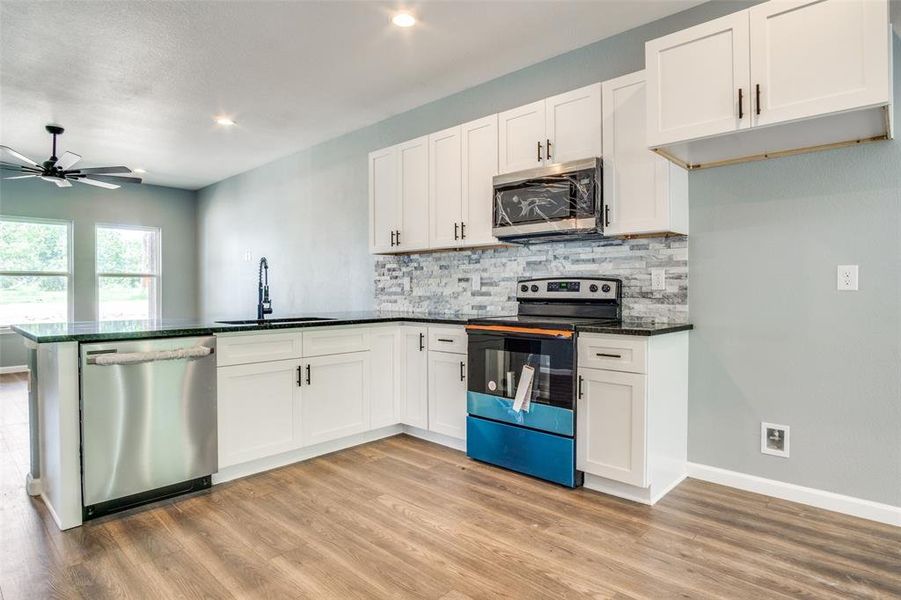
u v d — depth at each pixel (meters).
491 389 2.95
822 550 1.99
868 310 2.28
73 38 2.98
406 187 3.87
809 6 1.96
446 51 3.21
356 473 2.87
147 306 7.41
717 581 1.79
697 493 2.57
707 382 2.73
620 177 2.72
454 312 3.94
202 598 1.70
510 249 3.57
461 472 2.88
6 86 3.66
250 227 6.36
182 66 3.37
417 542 2.07
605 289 2.99
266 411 2.86
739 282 2.62
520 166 3.15
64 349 2.19
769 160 2.53
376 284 4.64
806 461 2.44
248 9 2.70
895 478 2.22
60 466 2.17
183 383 2.53
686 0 2.65
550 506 2.42
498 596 1.71
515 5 2.69
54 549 2.02
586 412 2.57
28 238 6.46
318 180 5.26
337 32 2.95
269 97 3.94
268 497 2.54
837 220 2.35
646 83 2.38
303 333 3.02
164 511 2.38
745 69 2.10
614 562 1.91
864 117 1.98
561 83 3.27
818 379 2.41
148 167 6.18
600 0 2.65
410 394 3.52
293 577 1.82
